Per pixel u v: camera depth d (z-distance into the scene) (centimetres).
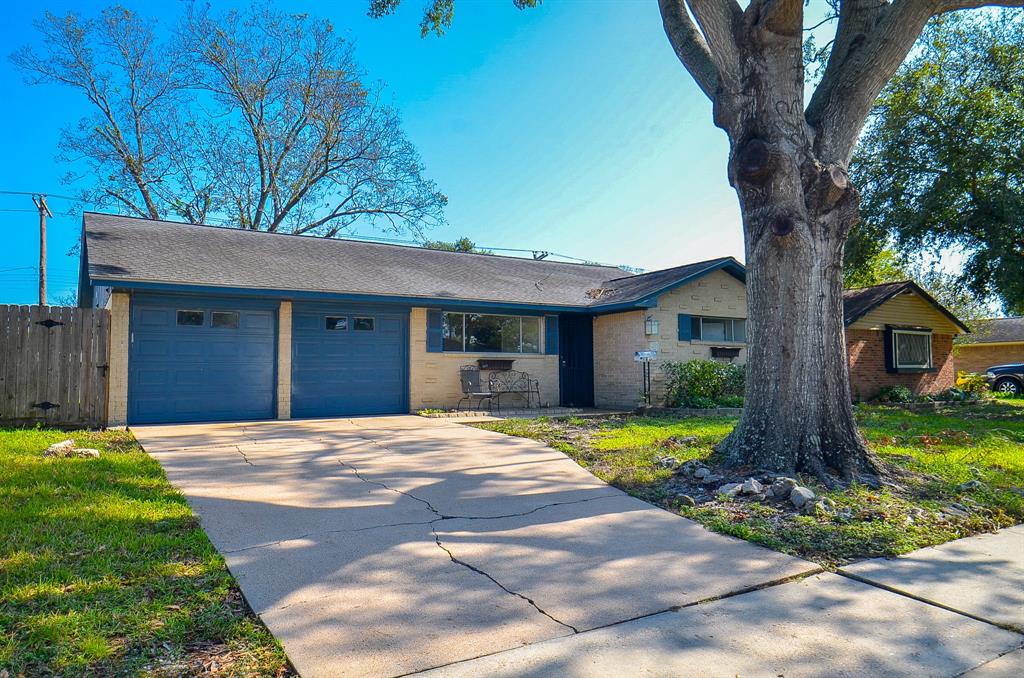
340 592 361
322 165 2733
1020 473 689
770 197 675
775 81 669
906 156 1616
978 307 2078
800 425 651
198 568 389
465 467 722
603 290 1662
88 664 274
